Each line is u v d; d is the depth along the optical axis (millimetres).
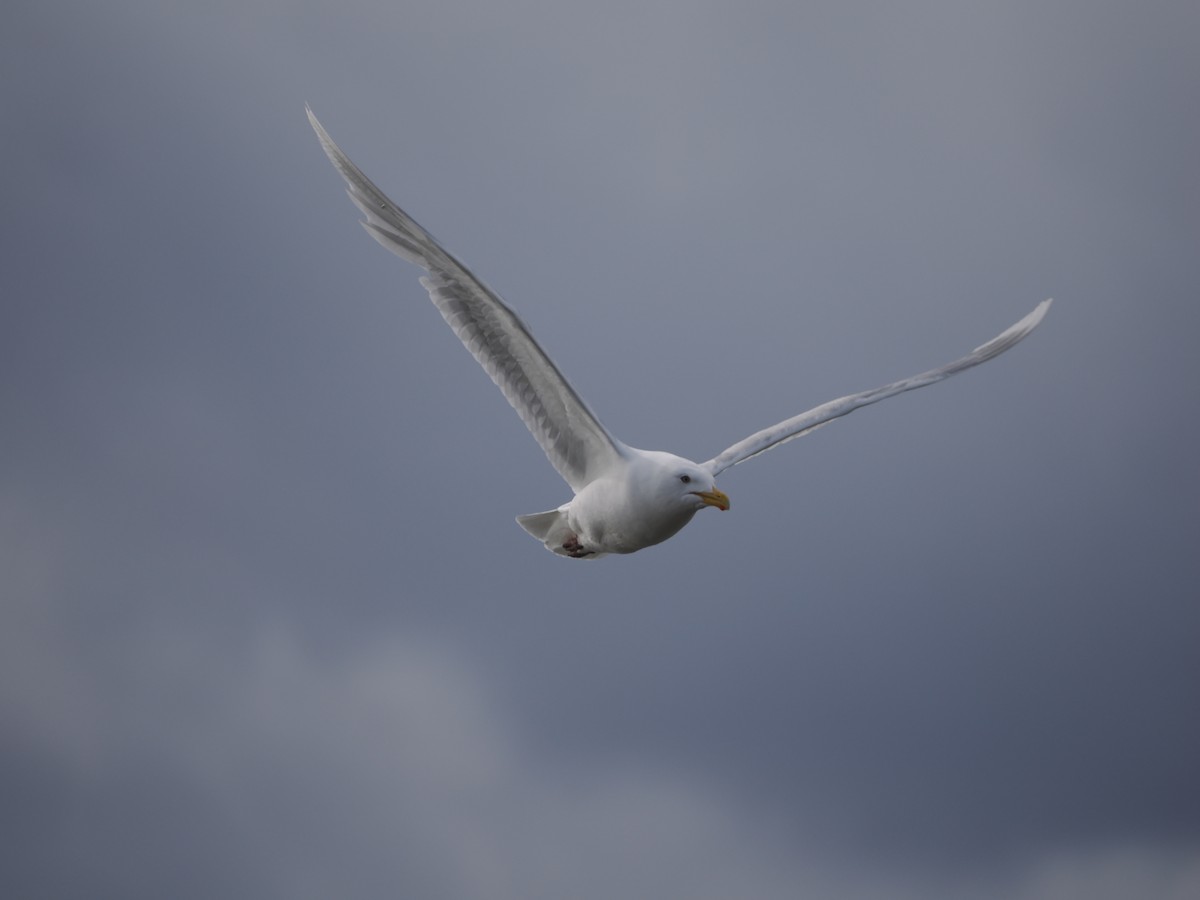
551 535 15258
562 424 14375
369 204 13555
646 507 14062
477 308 13828
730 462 15703
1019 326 18906
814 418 16562
